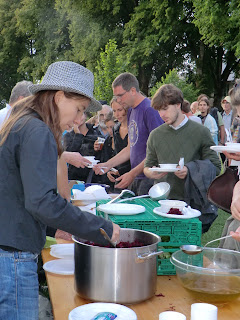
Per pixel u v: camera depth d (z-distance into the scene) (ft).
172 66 64.59
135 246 5.59
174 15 57.36
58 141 5.03
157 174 10.03
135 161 12.53
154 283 5.36
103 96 39.17
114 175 14.69
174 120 10.14
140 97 12.30
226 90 71.05
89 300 5.31
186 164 9.55
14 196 4.81
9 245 4.79
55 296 5.48
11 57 90.84
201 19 47.65
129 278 5.10
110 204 7.14
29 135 4.66
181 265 5.25
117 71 38.70
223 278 5.03
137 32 61.62
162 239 6.39
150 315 4.98
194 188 9.48
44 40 77.56
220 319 4.90
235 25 47.01
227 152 7.09
